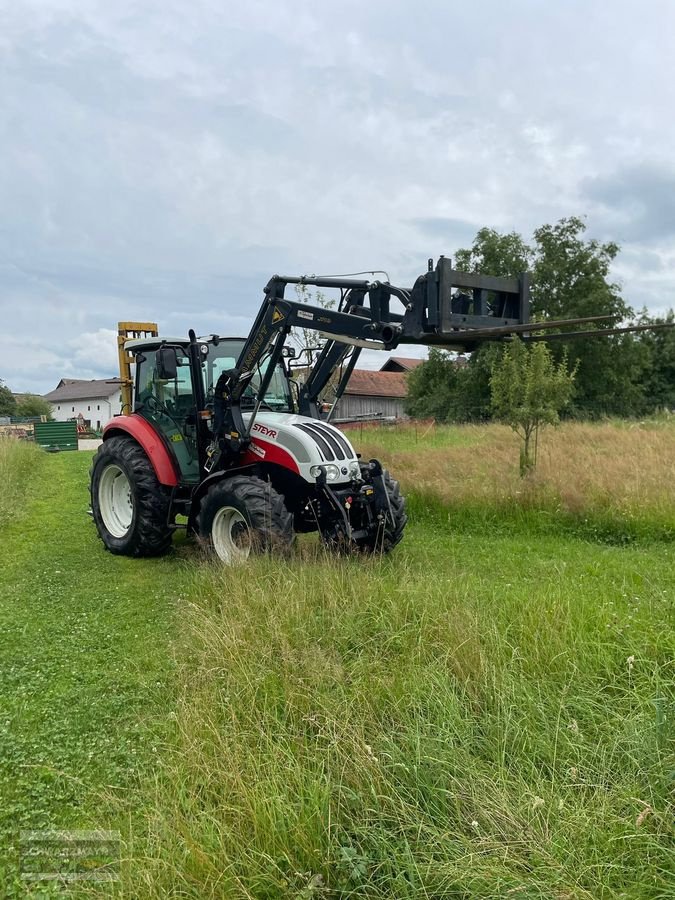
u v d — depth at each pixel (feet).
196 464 25.46
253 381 25.61
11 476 43.93
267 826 9.06
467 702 11.94
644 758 10.23
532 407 35.91
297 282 21.85
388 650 14.47
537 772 10.16
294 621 15.44
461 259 132.98
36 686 14.52
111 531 26.86
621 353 126.52
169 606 19.65
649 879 8.32
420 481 34.32
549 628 14.33
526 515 29.86
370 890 8.41
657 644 13.60
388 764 10.34
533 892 8.02
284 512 21.18
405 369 201.98
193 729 11.55
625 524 28.17
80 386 286.66
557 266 127.44
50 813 10.43
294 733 11.55
